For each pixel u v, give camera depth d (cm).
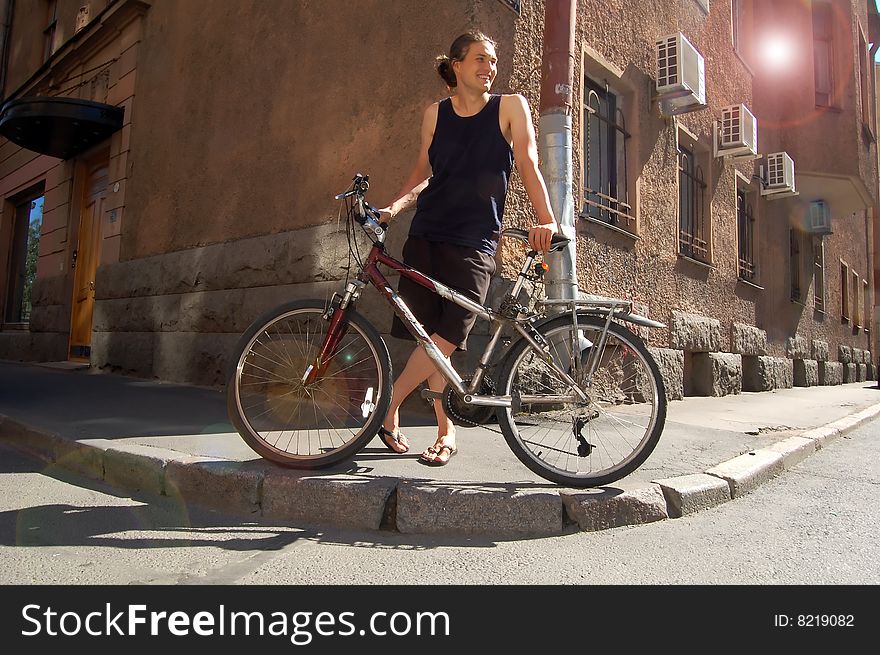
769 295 956
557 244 246
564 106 414
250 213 556
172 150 657
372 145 465
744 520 250
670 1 680
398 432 296
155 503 259
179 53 668
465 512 229
